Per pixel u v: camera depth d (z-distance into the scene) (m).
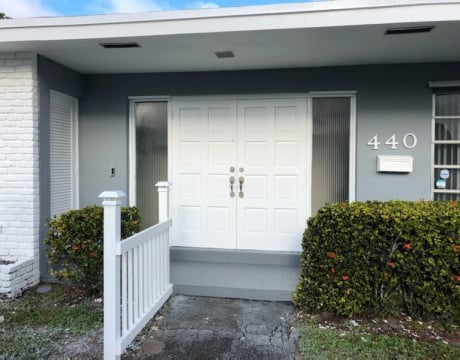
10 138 3.96
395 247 2.96
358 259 3.00
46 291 3.78
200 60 4.16
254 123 4.67
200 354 2.60
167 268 3.62
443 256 2.91
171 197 4.87
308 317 3.16
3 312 3.26
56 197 4.46
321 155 4.55
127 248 2.65
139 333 2.89
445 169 4.33
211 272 4.16
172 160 4.86
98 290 3.62
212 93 4.64
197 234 4.83
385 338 2.77
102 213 3.55
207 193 4.79
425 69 4.22
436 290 2.96
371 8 3.00
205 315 3.24
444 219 2.91
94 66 4.45
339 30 3.18
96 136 4.89
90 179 4.92
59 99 4.50
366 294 3.02
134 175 4.96
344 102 4.49
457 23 3.01
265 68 4.48
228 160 4.74
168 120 4.86
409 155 4.29
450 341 2.76
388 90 4.30
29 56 3.90
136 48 3.72
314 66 4.39
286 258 4.48
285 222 4.64
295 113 4.58
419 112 4.26
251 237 4.71
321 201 4.56
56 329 2.94
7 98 3.95
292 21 3.12
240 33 3.26
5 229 4.00
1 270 3.58
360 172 4.38
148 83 4.77
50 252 3.53
